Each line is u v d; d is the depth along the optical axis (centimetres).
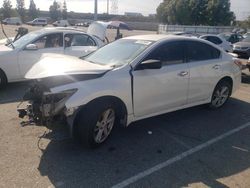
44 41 814
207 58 593
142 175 379
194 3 6681
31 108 431
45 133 484
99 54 535
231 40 2197
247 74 1114
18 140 457
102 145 451
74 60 488
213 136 506
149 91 480
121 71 449
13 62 751
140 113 482
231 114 621
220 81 627
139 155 430
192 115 604
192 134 511
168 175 382
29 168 382
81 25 6003
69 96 399
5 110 590
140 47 499
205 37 1825
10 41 852
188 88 548
